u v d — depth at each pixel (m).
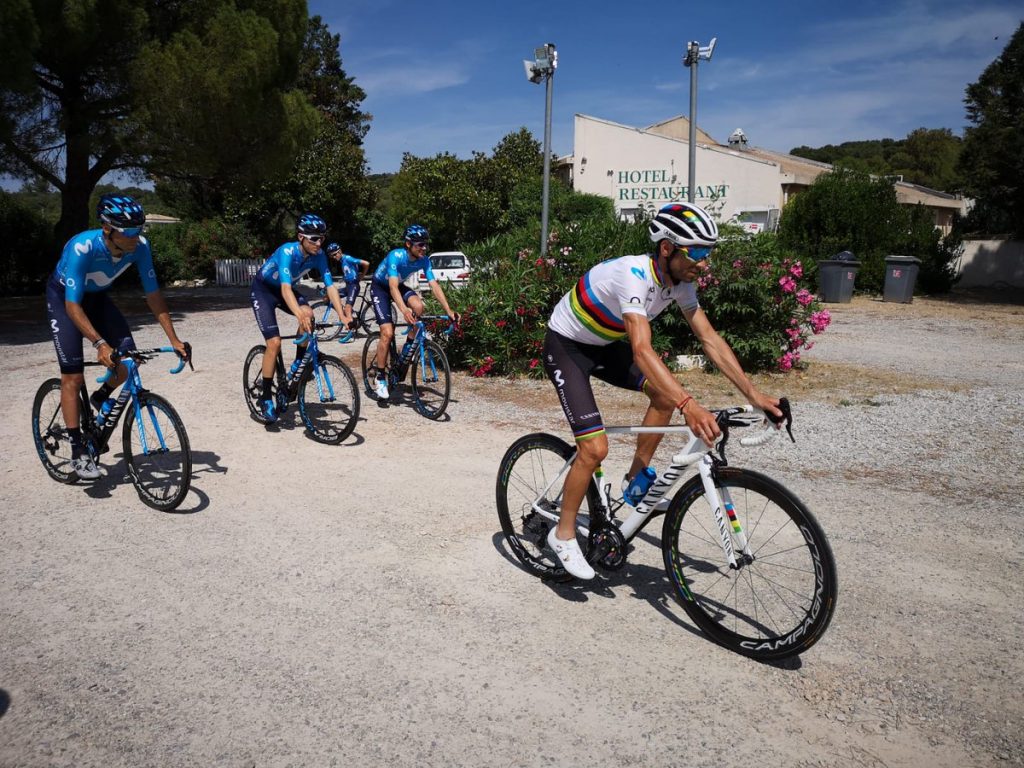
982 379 8.46
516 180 33.50
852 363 9.45
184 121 15.94
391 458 5.45
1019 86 20.30
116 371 4.39
